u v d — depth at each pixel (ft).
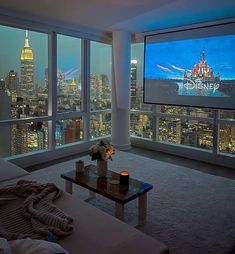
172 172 12.82
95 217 5.68
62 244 4.71
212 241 7.12
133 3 10.74
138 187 7.99
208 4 10.87
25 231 5.00
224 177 12.24
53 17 13.02
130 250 4.61
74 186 10.86
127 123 17.03
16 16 12.23
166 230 7.64
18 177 8.14
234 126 13.94
